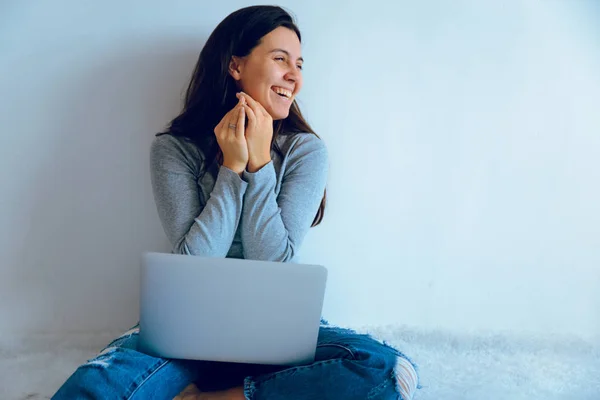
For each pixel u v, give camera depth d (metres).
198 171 1.39
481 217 1.73
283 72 1.39
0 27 1.49
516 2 1.67
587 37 1.69
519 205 1.74
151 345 1.02
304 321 1.00
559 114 1.72
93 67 1.55
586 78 1.71
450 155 1.70
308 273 0.98
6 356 1.50
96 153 1.57
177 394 1.09
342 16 1.62
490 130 1.70
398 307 1.74
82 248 1.60
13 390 1.28
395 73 1.65
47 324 1.60
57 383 1.32
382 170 1.68
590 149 1.74
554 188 1.74
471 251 1.74
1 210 1.55
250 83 1.40
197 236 1.26
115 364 0.99
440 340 1.70
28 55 1.51
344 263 1.71
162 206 1.35
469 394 1.37
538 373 1.54
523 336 1.72
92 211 1.59
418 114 1.67
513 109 1.70
